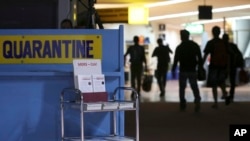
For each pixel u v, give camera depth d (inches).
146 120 506.9
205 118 521.0
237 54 658.2
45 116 264.4
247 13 1189.7
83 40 269.0
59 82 263.6
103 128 268.1
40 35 268.5
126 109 240.2
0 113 263.1
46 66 268.7
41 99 263.6
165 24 1567.4
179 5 1053.8
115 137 256.7
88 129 266.7
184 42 555.8
